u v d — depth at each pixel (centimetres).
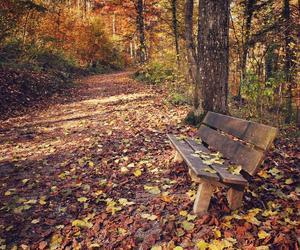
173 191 441
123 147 650
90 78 2528
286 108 1152
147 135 715
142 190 459
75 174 540
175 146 477
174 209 394
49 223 395
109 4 3194
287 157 532
